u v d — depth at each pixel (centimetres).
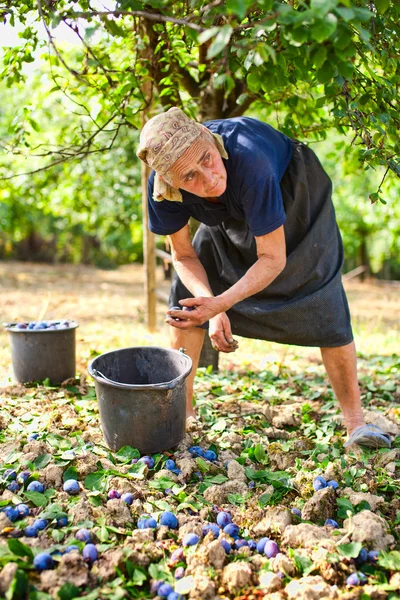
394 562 205
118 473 251
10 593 178
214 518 235
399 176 266
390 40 258
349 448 294
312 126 413
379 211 1120
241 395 391
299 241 284
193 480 263
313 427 331
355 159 476
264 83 229
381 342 645
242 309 291
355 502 241
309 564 204
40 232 2022
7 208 1497
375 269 1756
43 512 223
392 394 413
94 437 299
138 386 264
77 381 396
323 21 172
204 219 269
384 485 260
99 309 894
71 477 252
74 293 1153
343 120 307
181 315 236
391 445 309
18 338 389
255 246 281
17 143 381
